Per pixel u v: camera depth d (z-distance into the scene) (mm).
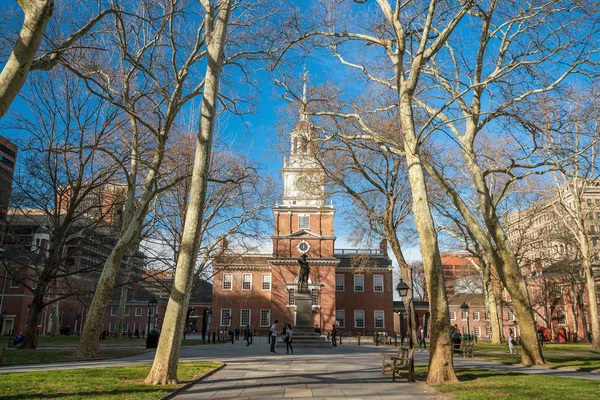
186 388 11609
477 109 19781
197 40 19828
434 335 13141
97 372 13922
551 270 51875
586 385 11883
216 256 35406
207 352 25250
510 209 38000
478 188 20359
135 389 10828
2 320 55500
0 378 12172
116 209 29859
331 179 32156
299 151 32094
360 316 62250
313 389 11438
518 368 17375
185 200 30688
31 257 36469
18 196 26844
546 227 45031
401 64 15789
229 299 61844
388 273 63500
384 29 17641
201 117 13469
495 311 39250
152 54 19219
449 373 12719
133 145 22891
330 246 59781
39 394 9922
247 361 19469
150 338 27516
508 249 19641
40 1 8586
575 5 15477
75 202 25547
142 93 20266
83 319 63156
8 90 8391
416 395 10594
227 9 14258
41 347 28312
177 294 12453
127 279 47469
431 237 13867
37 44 8688
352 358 21297
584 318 50125
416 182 14430
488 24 17859
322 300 57875
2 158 50406
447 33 15516
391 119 26406
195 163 13172
